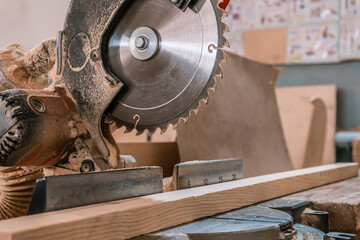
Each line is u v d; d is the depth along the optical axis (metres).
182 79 1.24
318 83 4.36
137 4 1.27
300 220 1.38
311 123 4.14
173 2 1.21
